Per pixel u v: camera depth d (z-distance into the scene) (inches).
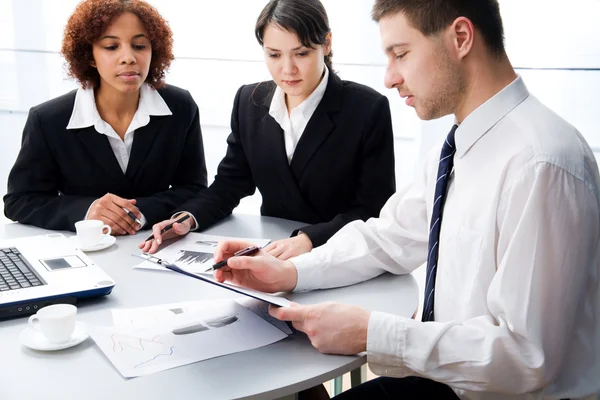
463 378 42.8
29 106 135.3
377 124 72.2
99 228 64.1
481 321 43.4
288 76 69.0
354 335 44.1
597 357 44.4
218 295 53.6
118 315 49.3
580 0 103.3
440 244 48.7
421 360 43.2
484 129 45.8
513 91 45.7
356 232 58.0
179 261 60.7
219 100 127.3
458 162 47.8
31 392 39.1
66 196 72.3
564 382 44.5
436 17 44.5
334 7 115.3
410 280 57.1
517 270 41.5
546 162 41.6
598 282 43.9
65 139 74.2
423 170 57.9
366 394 50.6
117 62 70.9
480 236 45.3
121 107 75.9
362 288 55.2
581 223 41.2
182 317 49.1
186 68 126.2
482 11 44.5
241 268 51.4
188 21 123.4
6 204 73.4
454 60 45.5
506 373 41.9
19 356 43.4
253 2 120.6
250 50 123.0
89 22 69.9
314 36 67.2
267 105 75.5
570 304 41.6
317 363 43.4
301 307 45.6
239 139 78.4
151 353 43.7
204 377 41.1
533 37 106.7
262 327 47.9
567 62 106.2
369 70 116.9
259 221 75.1
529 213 41.3
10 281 51.9
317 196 74.9
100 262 60.8
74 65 73.5
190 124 81.2
